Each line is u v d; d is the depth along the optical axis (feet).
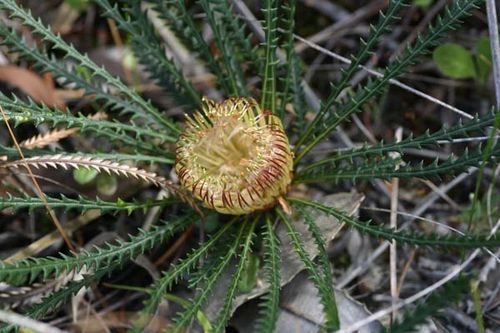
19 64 1.35
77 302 1.15
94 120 1.08
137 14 1.16
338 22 1.43
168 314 1.13
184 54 1.40
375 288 1.19
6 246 1.25
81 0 1.41
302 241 1.09
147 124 1.14
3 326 0.99
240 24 1.22
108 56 1.40
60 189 1.26
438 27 1.02
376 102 1.35
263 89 1.13
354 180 1.08
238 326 1.09
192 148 1.06
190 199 1.05
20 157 1.09
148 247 1.05
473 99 1.37
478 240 0.94
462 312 1.13
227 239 1.08
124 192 1.27
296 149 1.15
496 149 0.99
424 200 1.26
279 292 0.99
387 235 1.02
